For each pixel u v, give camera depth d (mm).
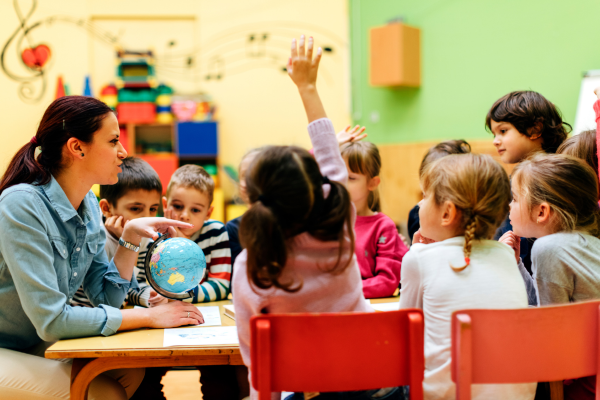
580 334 941
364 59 5215
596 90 1538
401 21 4645
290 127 5188
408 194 4469
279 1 5141
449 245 1079
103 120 1286
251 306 964
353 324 879
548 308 915
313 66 1161
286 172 898
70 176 1306
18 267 1149
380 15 5020
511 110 1739
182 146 4633
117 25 4855
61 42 4645
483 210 1058
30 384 1166
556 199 1214
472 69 4184
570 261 1173
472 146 3861
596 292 1173
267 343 852
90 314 1168
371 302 1488
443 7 4402
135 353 1066
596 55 3248
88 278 1445
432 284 1059
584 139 1556
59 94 4449
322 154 1110
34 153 1303
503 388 1015
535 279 1226
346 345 882
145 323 1226
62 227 1292
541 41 3602
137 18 4898
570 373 938
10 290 1252
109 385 1279
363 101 5277
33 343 1356
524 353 912
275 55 5160
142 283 1609
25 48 4488
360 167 1680
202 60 5031
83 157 1284
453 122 4391
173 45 4977
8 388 1148
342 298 986
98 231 1415
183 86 5023
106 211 1672
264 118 5152
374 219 1721
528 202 1258
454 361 903
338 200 945
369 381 894
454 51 4340
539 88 3635
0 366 1169
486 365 905
